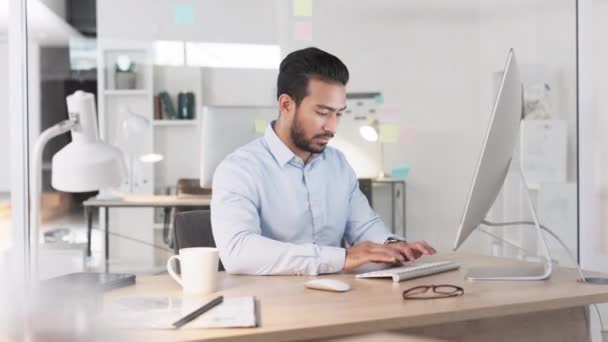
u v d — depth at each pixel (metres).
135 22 3.76
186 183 3.77
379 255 1.55
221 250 1.62
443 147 4.04
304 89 1.78
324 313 1.11
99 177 1.93
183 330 0.95
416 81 4.00
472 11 4.04
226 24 3.81
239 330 0.96
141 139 3.76
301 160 1.86
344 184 1.96
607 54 3.64
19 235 3.37
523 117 3.88
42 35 3.61
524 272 1.59
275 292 1.32
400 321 1.09
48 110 3.62
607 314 3.29
